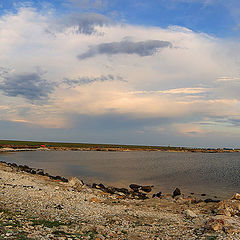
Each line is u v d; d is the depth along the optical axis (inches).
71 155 5816.9
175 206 1156.5
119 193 1505.9
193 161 5334.6
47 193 1071.0
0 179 1317.7
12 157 4483.3
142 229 705.6
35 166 3147.1
